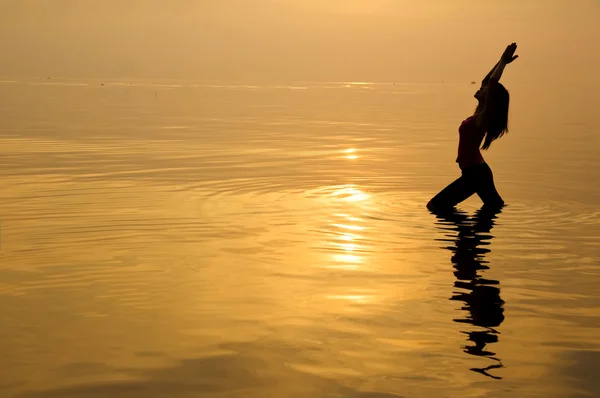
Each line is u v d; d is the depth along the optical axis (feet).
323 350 13.21
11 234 23.13
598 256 20.75
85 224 24.71
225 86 226.79
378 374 12.18
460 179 28.94
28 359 12.73
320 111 103.76
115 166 40.32
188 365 12.50
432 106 123.65
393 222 25.63
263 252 20.89
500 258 20.42
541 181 36.86
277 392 11.46
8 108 94.48
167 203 28.96
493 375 12.19
